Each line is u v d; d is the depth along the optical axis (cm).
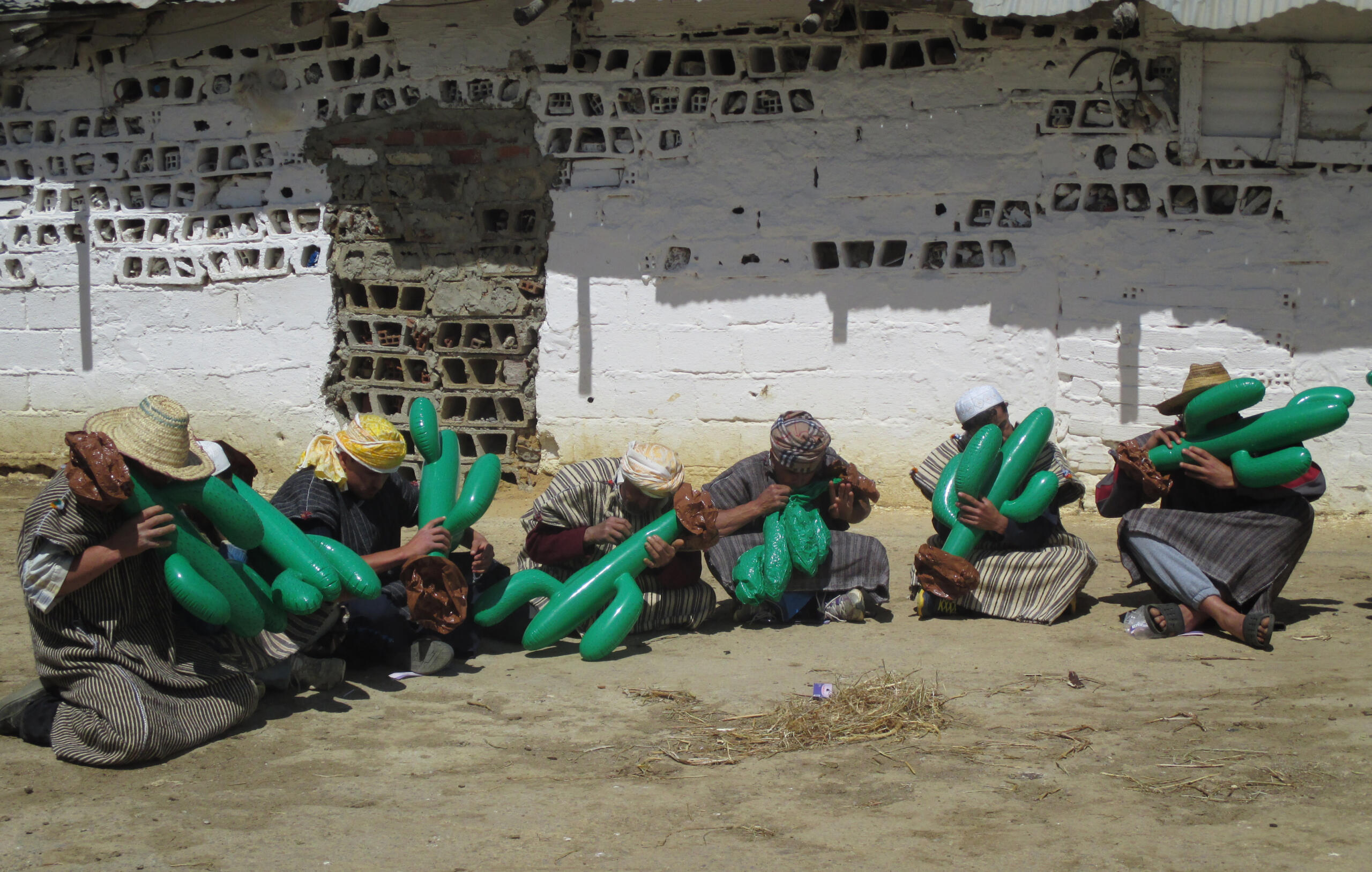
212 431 899
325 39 855
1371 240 700
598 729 413
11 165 920
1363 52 689
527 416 849
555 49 811
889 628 541
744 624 553
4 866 308
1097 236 744
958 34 754
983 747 389
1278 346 720
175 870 306
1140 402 744
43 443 938
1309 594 577
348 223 860
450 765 381
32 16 847
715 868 305
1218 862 302
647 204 816
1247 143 707
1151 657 485
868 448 795
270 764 382
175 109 885
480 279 845
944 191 766
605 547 514
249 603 411
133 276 909
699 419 820
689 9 785
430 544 471
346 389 873
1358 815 329
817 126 785
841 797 352
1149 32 716
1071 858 307
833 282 791
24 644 514
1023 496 533
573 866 307
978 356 770
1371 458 718
